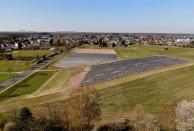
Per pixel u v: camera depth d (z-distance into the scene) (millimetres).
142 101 60281
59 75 100000
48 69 116500
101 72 104750
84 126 42594
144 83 78250
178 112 40250
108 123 44000
